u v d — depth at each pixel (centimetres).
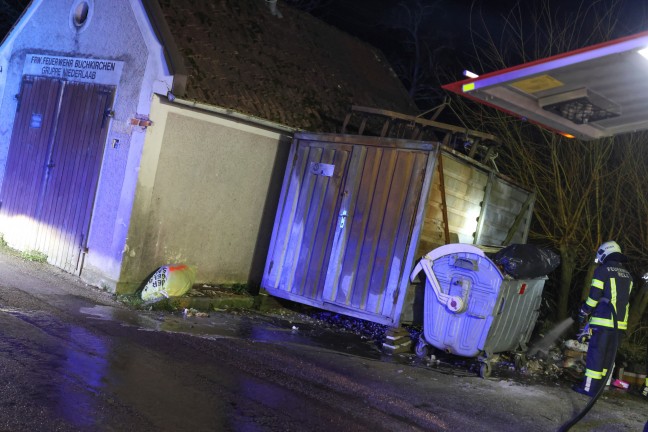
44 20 1043
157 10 868
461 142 1145
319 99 1092
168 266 853
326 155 952
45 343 565
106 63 913
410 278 844
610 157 1191
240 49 1019
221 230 963
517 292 803
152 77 845
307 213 955
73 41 981
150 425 429
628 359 990
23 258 955
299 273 949
